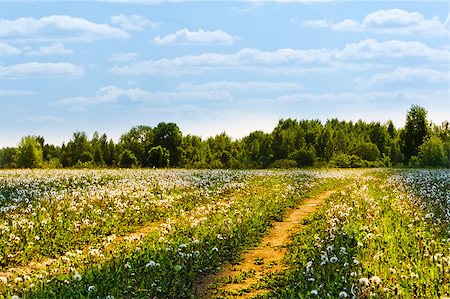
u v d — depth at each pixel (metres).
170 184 39.47
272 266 17.62
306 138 158.12
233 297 14.21
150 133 136.38
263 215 27.17
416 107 128.12
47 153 149.75
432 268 14.13
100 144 134.38
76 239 20.84
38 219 23.84
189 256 16.75
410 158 124.69
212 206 28.47
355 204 29.67
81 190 34.53
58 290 13.41
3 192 34.03
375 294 11.94
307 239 21.16
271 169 95.19
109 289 13.43
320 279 13.86
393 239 18.50
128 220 25.12
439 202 29.94
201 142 148.38
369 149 135.75
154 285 13.84
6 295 12.95
